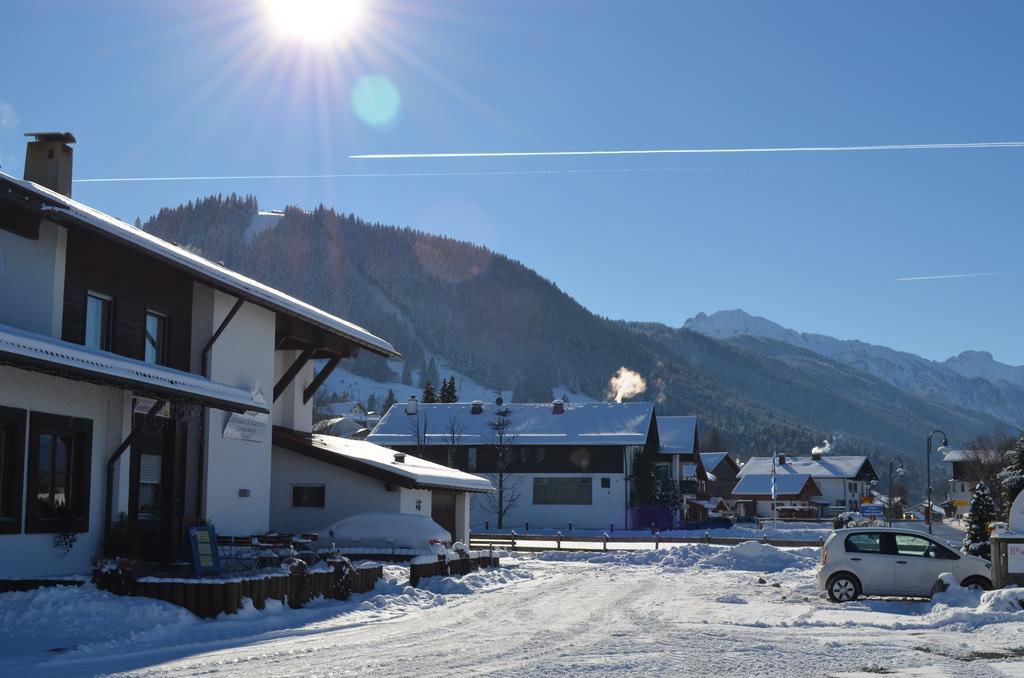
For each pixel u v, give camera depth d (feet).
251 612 58.85
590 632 55.47
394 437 241.96
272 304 86.53
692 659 45.06
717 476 427.74
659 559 122.93
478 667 42.16
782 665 43.37
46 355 54.75
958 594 68.74
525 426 241.55
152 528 75.87
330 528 100.01
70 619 51.47
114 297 73.10
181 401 69.92
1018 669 42.52
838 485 426.51
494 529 225.76
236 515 87.35
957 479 396.98
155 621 53.26
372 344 107.76
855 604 70.33
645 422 238.48
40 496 63.41
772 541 169.78
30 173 81.00
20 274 62.85
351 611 64.39
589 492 232.32
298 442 107.24
